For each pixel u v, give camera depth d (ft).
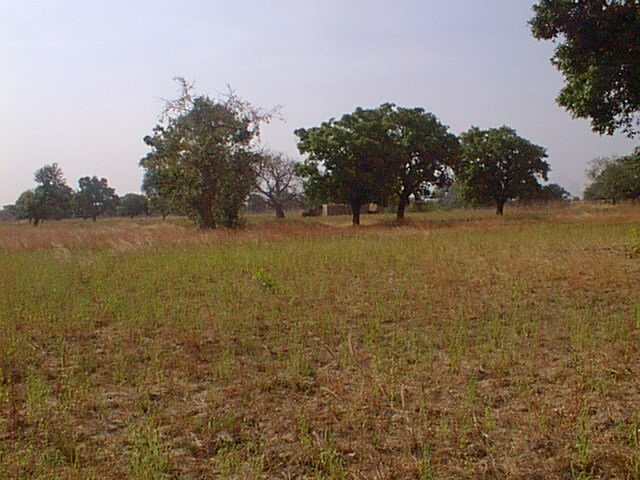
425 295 26.25
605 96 43.19
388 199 114.11
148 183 97.66
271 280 29.76
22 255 45.80
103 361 17.06
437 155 114.93
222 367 16.25
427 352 17.60
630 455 10.66
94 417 12.99
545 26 40.32
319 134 104.06
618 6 38.50
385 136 107.96
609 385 14.26
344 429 12.16
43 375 15.81
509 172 142.10
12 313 22.67
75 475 10.28
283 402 13.80
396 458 10.87
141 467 10.43
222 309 23.79
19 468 10.50
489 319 21.53
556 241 47.83
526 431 11.85
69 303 24.77
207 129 86.58
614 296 24.82
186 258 40.27
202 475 10.36
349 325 21.16
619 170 162.30
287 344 18.81
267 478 10.27
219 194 89.66
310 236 60.49
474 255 40.19
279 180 162.30
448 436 11.69
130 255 42.91
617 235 50.93
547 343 18.31
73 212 217.97
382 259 38.55
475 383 14.74
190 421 12.61
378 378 15.24
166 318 22.21
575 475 10.14
